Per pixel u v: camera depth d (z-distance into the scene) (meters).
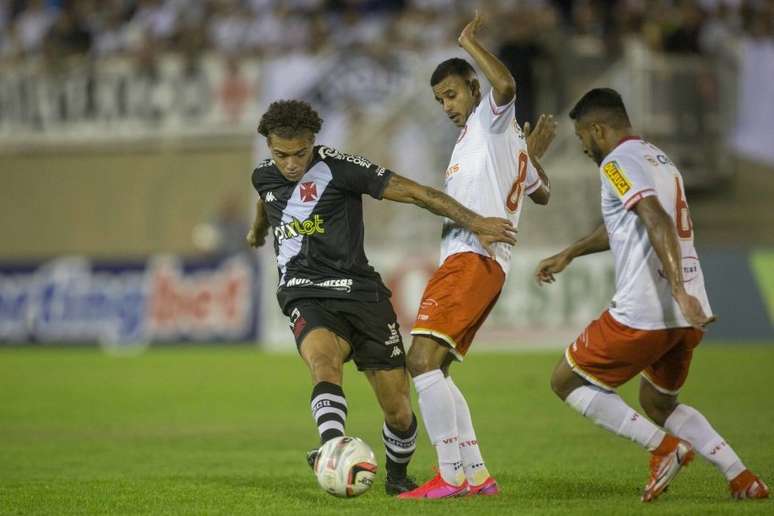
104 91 92.94
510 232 22.34
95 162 95.00
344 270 23.44
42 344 84.50
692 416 22.55
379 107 81.38
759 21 80.56
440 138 78.94
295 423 42.94
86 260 84.38
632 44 78.44
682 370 22.42
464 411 23.77
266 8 91.75
